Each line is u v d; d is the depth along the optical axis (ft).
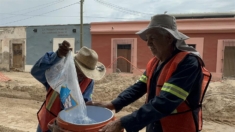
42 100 27.63
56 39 57.93
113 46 51.85
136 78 37.24
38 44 59.77
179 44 6.13
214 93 26.16
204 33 44.83
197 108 6.31
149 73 6.93
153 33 6.03
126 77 38.47
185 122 6.09
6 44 62.49
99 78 7.61
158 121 6.44
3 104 25.32
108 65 52.65
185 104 6.07
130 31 49.83
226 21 43.21
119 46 51.72
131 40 50.03
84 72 7.27
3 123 18.89
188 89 5.59
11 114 21.53
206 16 57.16
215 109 22.47
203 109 23.13
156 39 6.02
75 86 6.41
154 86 6.49
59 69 6.74
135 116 5.38
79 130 5.11
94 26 53.36
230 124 19.81
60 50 6.62
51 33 58.18
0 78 45.11
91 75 7.36
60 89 6.58
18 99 28.04
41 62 6.82
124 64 51.44
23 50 61.16
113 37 51.85
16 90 31.53
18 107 24.23
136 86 7.55
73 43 56.13
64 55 6.70
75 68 6.87
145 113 5.36
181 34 6.15
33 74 7.34
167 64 6.07
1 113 21.76
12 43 61.93
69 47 6.63
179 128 6.11
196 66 5.72
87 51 7.61
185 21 45.96
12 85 34.63
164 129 6.25
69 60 6.56
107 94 28.71
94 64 7.64
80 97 6.35
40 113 7.78
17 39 61.46
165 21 5.99
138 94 7.50
